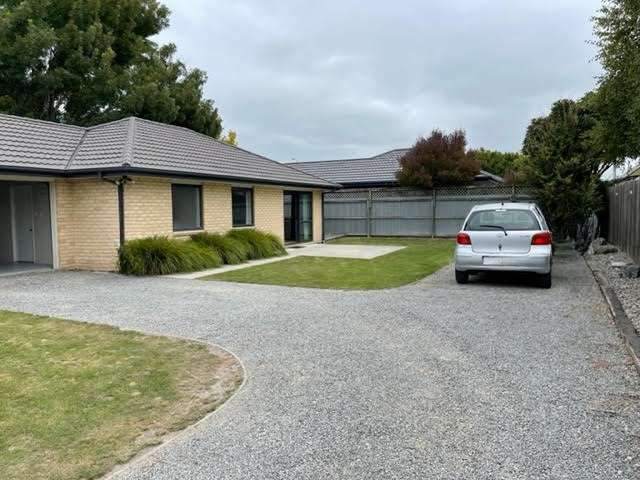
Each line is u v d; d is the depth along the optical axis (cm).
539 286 978
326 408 407
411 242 2117
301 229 2123
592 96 984
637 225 1189
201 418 390
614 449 333
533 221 956
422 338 612
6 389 446
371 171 2841
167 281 1089
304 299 873
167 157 1391
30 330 658
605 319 697
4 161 1133
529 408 400
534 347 568
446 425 373
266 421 384
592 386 446
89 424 379
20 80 2336
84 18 2500
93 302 856
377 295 904
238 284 1045
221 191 1566
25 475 307
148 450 340
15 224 1452
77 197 1281
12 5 2455
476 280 1072
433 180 2348
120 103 2508
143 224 1278
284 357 543
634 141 887
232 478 305
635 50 795
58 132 1470
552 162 1625
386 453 333
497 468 312
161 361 528
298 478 304
